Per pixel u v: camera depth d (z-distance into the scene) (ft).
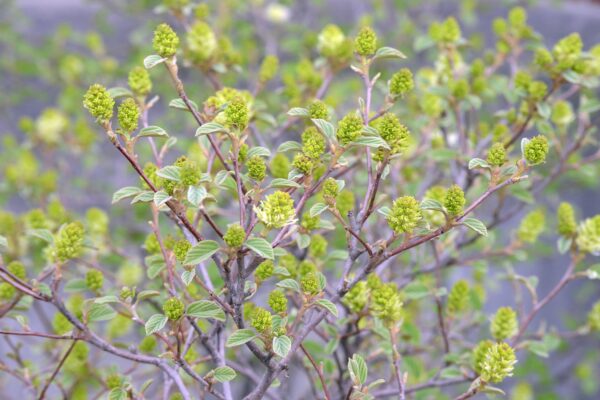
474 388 3.08
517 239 3.73
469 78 4.09
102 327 4.32
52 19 7.91
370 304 3.20
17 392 4.63
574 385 7.03
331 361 3.40
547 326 7.03
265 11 6.51
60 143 5.24
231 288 2.91
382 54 3.15
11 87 6.45
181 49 3.68
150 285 3.47
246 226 2.93
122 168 6.30
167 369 3.04
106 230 3.78
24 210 6.00
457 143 4.11
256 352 2.93
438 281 3.54
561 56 3.57
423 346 3.99
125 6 6.60
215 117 3.11
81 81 6.01
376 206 3.19
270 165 3.29
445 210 2.93
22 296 3.13
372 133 2.95
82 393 3.53
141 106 3.23
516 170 2.97
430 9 7.07
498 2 7.02
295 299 3.29
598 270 3.44
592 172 3.84
